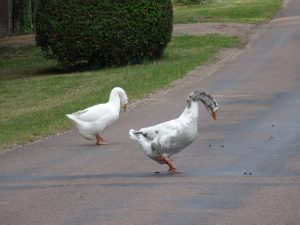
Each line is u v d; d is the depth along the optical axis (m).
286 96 19.80
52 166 12.92
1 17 46.56
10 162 13.61
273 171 11.58
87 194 10.60
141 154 13.53
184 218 9.11
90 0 28.50
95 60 29.55
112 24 28.64
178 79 24.45
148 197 10.22
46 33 29.09
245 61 28.27
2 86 26.34
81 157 13.59
